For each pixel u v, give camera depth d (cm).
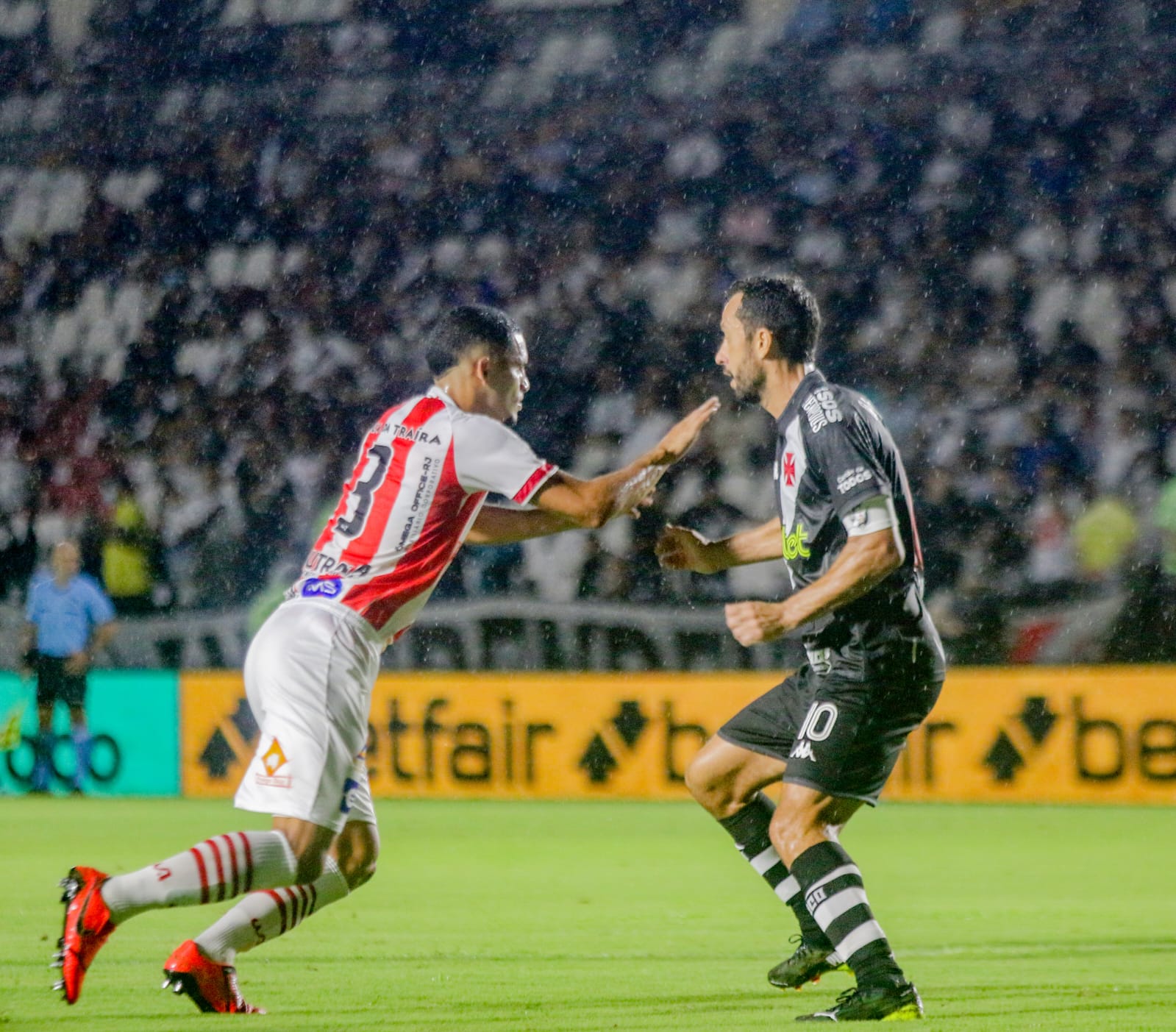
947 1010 1345
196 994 1306
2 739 4103
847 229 5278
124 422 5456
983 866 2634
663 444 1339
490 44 5791
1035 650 4278
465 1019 1305
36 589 4050
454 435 1302
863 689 1338
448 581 4559
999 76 5366
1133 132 5212
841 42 5534
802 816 1337
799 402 1358
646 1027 1258
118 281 5756
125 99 6000
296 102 5862
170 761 4012
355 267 5600
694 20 5675
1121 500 4553
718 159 5481
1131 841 2969
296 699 1257
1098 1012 1332
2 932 1922
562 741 3803
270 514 5125
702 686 3722
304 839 1242
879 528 1273
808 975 1462
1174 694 3472
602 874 2584
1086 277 5034
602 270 5391
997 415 4794
